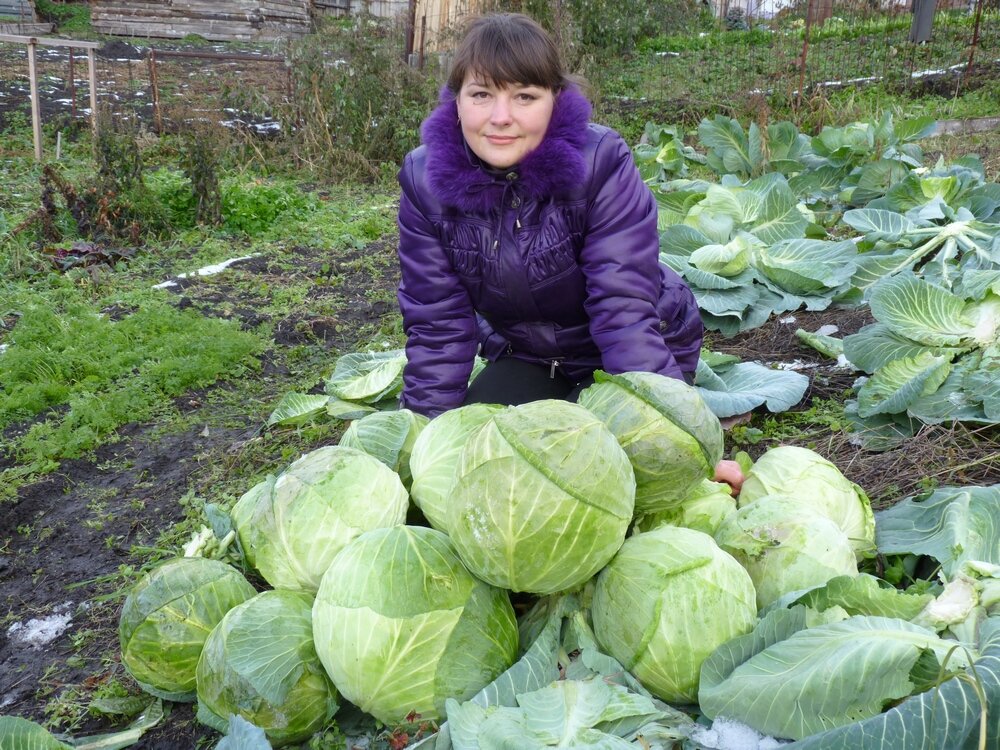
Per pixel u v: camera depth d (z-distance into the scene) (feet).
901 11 61.26
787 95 40.98
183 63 63.10
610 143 10.07
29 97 50.03
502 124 9.38
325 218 31.24
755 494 9.16
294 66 42.57
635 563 7.36
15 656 10.53
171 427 16.16
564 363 11.83
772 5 68.39
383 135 40.73
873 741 5.89
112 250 27.09
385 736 7.60
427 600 7.21
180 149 36.73
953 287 15.15
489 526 7.03
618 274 10.12
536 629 7.84
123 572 11.69
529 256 10.39
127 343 19.36
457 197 10.09
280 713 7.44
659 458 7.91
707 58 54.03
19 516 13.56
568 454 7.06
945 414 11.91
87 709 9.33
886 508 10.58
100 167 30.99
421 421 10.12
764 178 21.81
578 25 53.16
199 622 8.30
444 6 49.90
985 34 49.78
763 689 6.59
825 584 7.32
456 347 11.14
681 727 6.85
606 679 7.22
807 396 14.23
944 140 32.42
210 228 30.17
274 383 18.10
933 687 6.18
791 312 17.78
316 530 8.21
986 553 8.43
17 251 25.80
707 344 17.19
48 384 17.39
